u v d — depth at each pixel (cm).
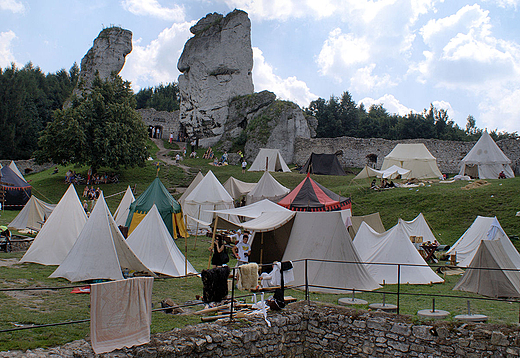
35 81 6638
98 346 627
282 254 1222
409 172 2991
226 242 1730
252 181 3294
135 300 675
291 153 4284
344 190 2739
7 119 5125
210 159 4244
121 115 3391
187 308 884
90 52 5544
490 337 728
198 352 690
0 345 604
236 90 5012
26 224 1992
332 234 1152
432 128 6056
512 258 1220
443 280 1245
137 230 1307
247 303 950
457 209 2083
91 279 1056
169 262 1246
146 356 639
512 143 3469
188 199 1955
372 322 834
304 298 1021
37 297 892
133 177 3469
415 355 780
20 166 4406
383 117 6975
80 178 3322
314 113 6981
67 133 3133
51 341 643
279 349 830
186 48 5169
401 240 1303
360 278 1109
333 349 864
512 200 2038
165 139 5350
